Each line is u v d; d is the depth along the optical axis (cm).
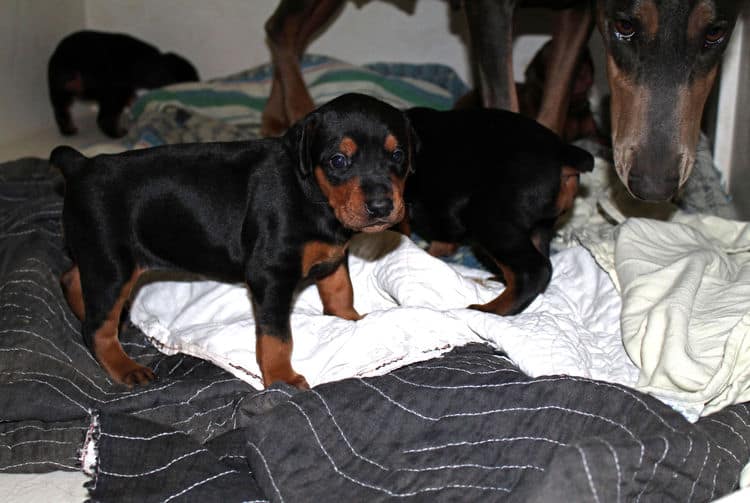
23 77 155
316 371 78
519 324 79
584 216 109
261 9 170
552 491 55
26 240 93
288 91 132
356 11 167
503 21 105
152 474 66
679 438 60
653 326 77
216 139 133
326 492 62
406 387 69
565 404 66
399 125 75
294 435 64
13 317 82
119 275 79
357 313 87
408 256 89
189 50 175
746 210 112
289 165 77
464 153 88
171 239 80
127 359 81
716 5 83
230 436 70
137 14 173
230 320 86
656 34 85
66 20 167
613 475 56
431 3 166
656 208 107
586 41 112
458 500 62
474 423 66
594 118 137
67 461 71
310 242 76
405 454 65
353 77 152
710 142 126
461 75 170
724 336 77
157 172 79
